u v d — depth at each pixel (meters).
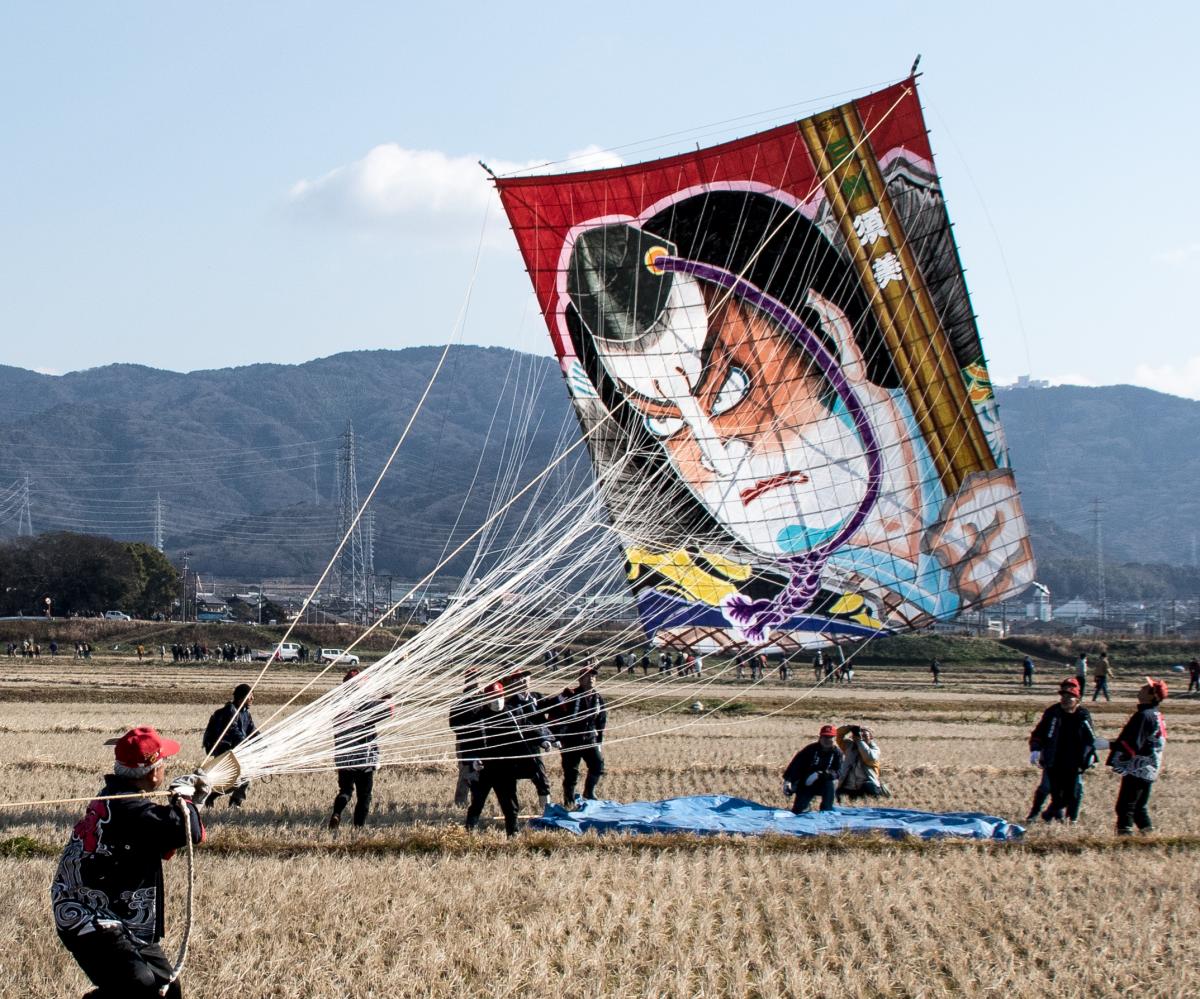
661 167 23.78
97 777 25.02
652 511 22.80
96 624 121.69
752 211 23.55
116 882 9.06
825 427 23.34
